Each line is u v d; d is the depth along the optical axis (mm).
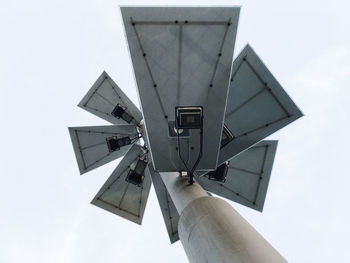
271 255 4281
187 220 5711
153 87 6703
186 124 6273
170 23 6238
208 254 4812
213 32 6324
